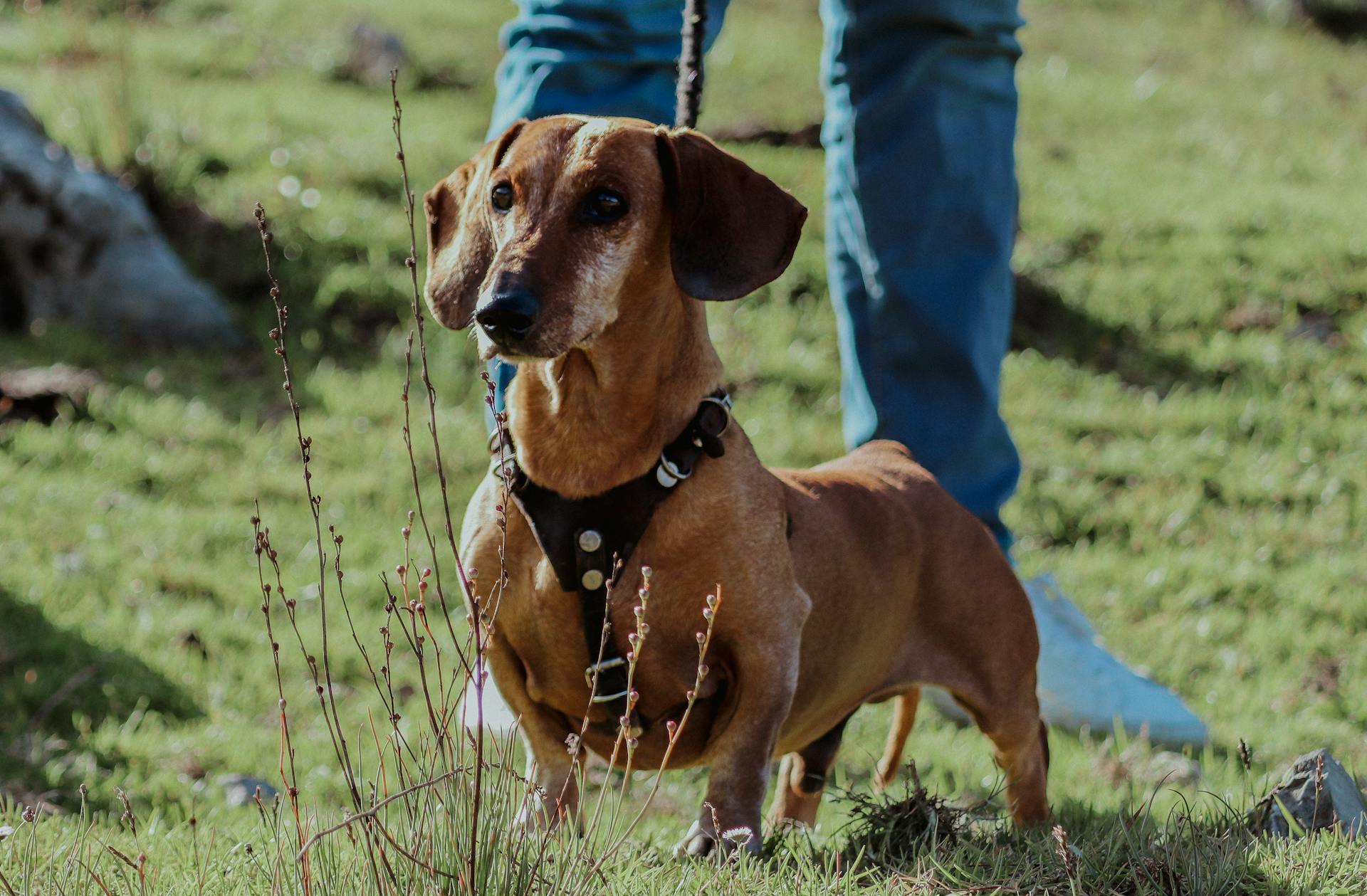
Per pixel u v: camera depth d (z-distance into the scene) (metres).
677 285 4.13
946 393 6.62
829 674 4.67
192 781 6.21
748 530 4.14
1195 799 5.69
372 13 23.00
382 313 12.88
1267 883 3.87
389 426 11.12
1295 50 27.97
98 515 9.33
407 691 7.58
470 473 10.38
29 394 10.80
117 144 13.98
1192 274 14.64
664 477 4.05
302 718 7.23
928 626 5.13
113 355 12.01
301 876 3.47
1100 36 27.34
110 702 7.04
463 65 20.91
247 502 9.86
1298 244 15.48
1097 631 8.90
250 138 15.65
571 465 4.05
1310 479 11.21
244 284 13.14
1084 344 13.52
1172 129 21.34
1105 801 5.98
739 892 3.70
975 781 6.50
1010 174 6.64
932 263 6.50
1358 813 4.65
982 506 6.80
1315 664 8.58
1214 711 7.96
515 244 3.94
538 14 6.05
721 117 19.09
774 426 11.27
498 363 6.21
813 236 14.49
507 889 3.42
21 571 8.34
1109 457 11.43
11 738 6.50
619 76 6.02
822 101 20.47
